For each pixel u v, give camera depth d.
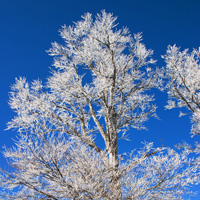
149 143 5.18
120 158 4.82
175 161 4.41
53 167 3.79
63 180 3.69
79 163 3.86
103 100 6.57
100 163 4.22
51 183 3.90
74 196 3.60
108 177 4.20
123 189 4.36
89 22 7.08
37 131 3.92
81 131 6.88
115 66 6.89
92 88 6.33
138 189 4.30
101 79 6.09
